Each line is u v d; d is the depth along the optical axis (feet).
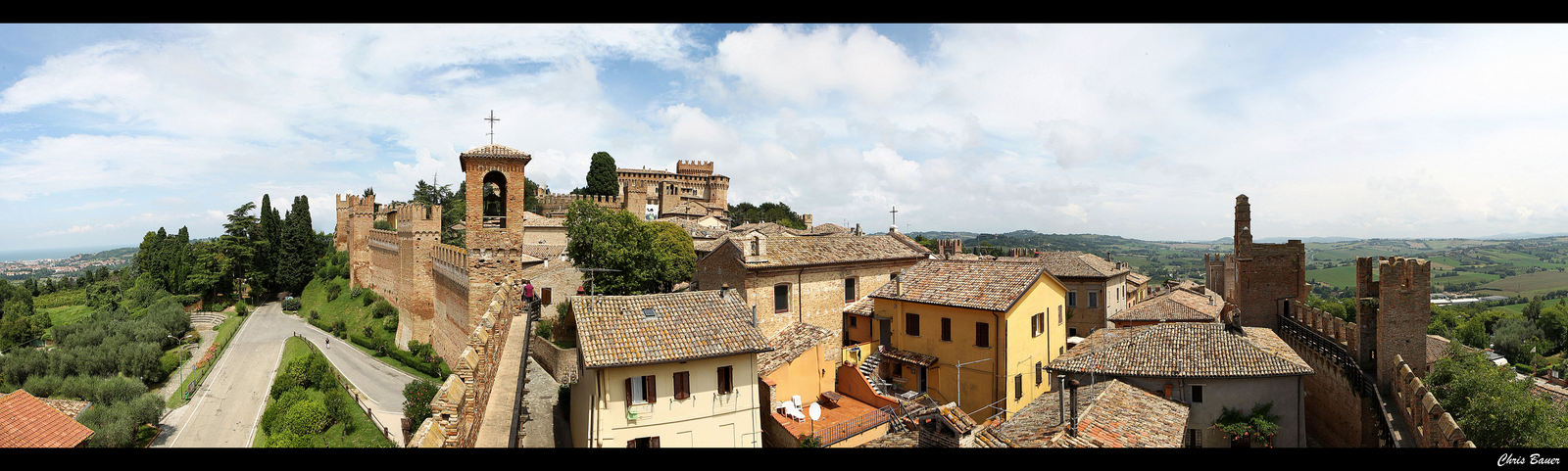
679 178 502.38
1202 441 90.33
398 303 285.84
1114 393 86.48
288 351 267.18
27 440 86.94
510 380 75.51
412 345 239.71
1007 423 84.74
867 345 139.85
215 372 245.65
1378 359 103.76
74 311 382.01
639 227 192.34
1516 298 381.40
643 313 98.12
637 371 87.56
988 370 116.98
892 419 112.88
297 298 377.30
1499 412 82.28
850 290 157.99
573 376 107.24
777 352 124.06
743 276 135.74
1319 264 627.46
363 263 352.69
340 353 260.83
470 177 152.66
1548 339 280.92
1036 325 127.44
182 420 202.08
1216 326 101.76
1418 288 103.60
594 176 442.50
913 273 141.79
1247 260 147.95
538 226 282.56
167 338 291.79
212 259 360.69
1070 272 174.60
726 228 346.74
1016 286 120.67
